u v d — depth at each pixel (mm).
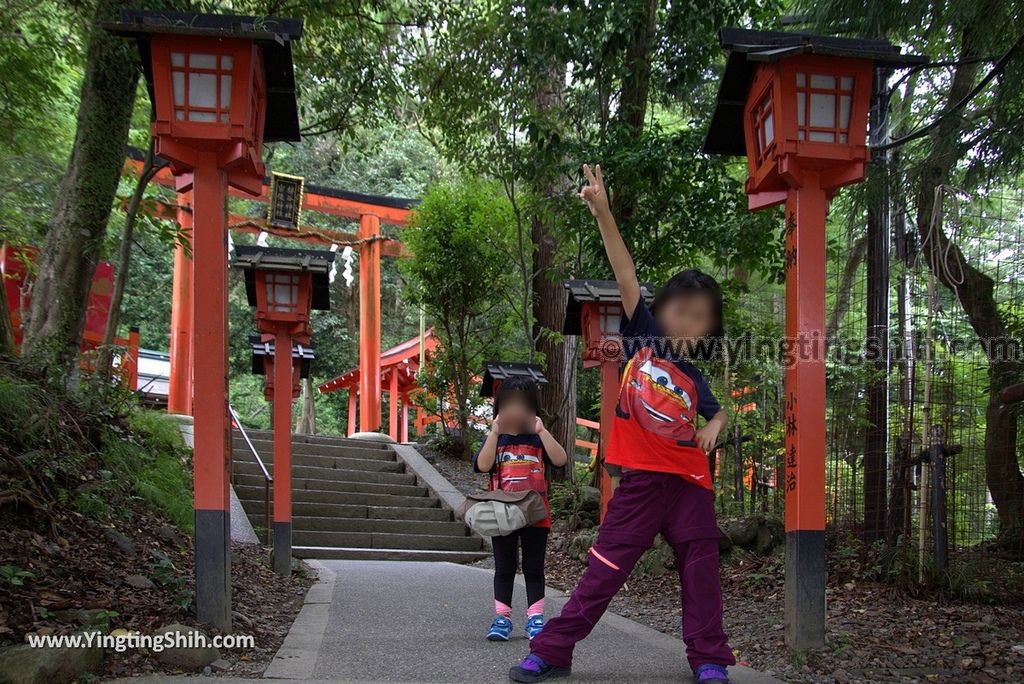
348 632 4258
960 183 6742
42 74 7727
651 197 8234
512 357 14242
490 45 8695
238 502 9961
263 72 4105
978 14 5660
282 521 6668
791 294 3928
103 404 7242
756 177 4094
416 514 11555
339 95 8727
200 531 3756
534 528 4277
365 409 17312
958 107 5918
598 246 8406
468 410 14312
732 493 8016
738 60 3984
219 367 3824
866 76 3766
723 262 8352
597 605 3115
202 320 3818
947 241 6180
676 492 3078
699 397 3182
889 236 6660
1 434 5258
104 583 4145
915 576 5320
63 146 10820
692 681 3215
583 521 9297
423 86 9359
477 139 9414
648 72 8367
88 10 6910
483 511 4113
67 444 5977
